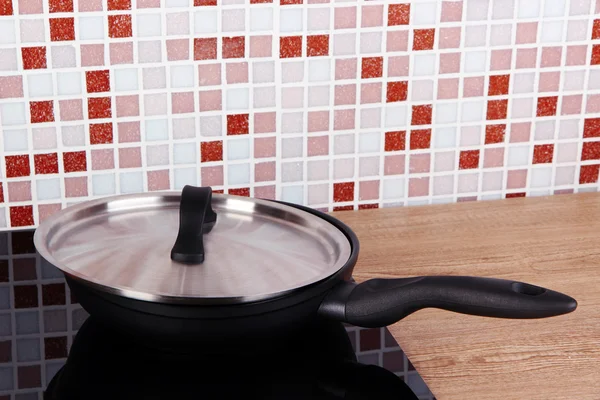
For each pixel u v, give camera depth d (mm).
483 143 1103
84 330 737
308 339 728
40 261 894
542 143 1122
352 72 1030
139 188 1029
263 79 1011
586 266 942
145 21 960
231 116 1020
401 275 907
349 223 1046
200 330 631
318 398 635
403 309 641
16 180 997
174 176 1033
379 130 1063
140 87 986
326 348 716
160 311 621
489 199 1135
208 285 657
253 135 1033
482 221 1060
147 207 836
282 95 1022
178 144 1020
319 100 1034
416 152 1086
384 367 695
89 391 632
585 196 1146
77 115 983
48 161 996
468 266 935
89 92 977
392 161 1083
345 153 1065
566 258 961
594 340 775
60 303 797
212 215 783
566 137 1127
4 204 1003
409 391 662
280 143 1044
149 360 679
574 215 1083
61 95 971
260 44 995
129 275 671
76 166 1006
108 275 671
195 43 979
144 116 1000
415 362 726
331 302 661
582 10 1068
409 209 1095
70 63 960
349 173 1076
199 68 991
